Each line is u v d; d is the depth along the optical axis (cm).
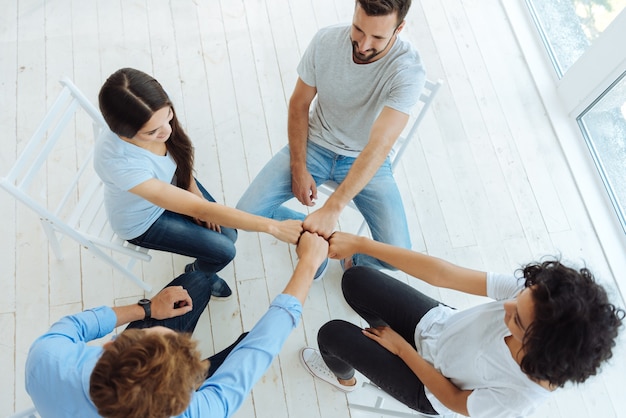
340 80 175
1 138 233
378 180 190
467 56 281
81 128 238
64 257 211
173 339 97
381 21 147
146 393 89
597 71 251
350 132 189
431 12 289
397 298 158
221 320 209
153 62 257
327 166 197
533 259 237
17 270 208
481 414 125
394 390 148
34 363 109
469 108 268
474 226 241
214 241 180
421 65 168
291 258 223
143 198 157
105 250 215
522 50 286
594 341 102
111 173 146
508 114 270
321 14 279
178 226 176
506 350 120
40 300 204
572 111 271
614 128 253
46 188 224
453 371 134
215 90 254
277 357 204
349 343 154
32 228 216
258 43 268
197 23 268
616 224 250
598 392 212
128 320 150
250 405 195
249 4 276
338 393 200
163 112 136
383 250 157
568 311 101
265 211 190
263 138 246
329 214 165
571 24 274
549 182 256
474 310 137
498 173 255
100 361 93
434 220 240
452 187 248
